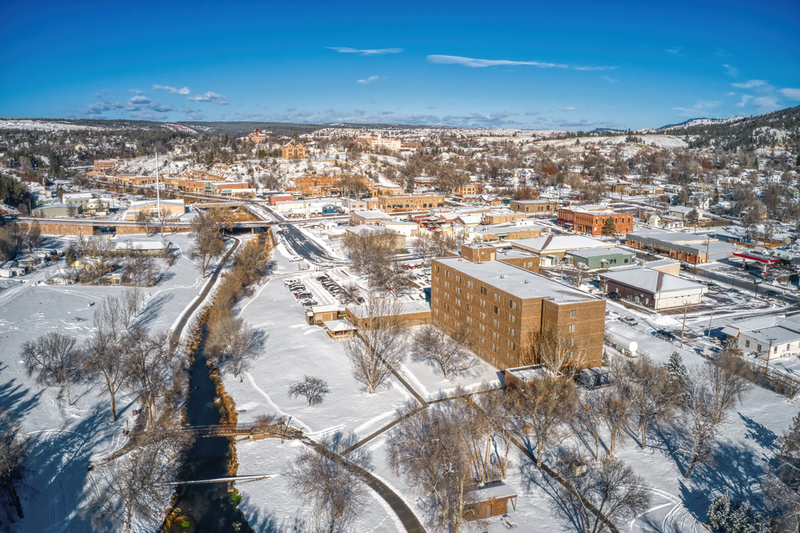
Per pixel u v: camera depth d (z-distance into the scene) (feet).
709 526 207.82
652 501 223.51
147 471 228.84
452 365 355.15
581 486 230.89
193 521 224.12
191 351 406.21
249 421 297.53
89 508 226.17
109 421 297.12
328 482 225.35
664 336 402.31
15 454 230.07
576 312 316.81
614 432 248.11
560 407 266.36
